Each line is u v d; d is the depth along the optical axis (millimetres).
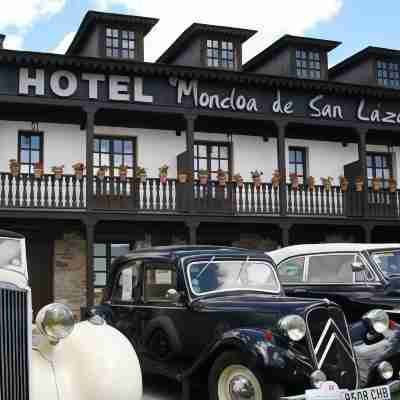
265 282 7672
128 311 8000
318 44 20375
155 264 7715
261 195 18484
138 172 16938
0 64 15461
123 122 18125
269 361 5777
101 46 18453
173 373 7230
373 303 8414
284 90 17984
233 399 6145
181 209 17031
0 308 4172
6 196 16484
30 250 17031
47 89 15781
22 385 4285
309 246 9773
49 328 4695
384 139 21203
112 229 17719
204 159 19234
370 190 19391
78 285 17422
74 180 16250
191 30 19453
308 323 6090
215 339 6410
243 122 18391
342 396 5836
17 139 17391
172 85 16859
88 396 4562
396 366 6723
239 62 19906
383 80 21375
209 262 7422
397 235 20719
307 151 20391
